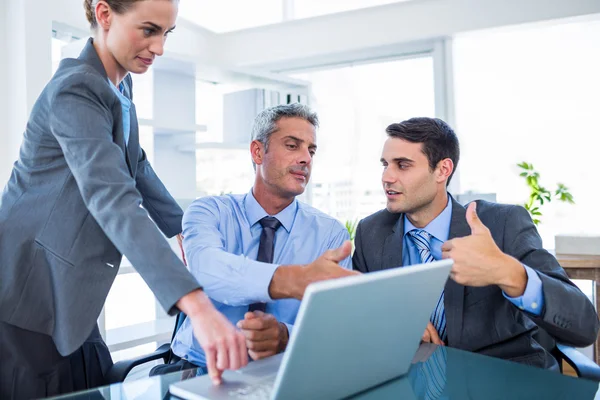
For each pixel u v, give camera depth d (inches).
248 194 59.7
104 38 45.3
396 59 140.4
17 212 44.6
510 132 128.3
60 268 43.2
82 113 39.6
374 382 34.0
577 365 45.7
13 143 99.7
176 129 110.1
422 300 32.9
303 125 55.9
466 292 52.3
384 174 56.1
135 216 36.6
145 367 94.8
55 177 43.8
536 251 51.3
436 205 56.4
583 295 45.6
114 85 48.7
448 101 131.0
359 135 145.6
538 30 124.2
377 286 28.4
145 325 101.8
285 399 28.4
